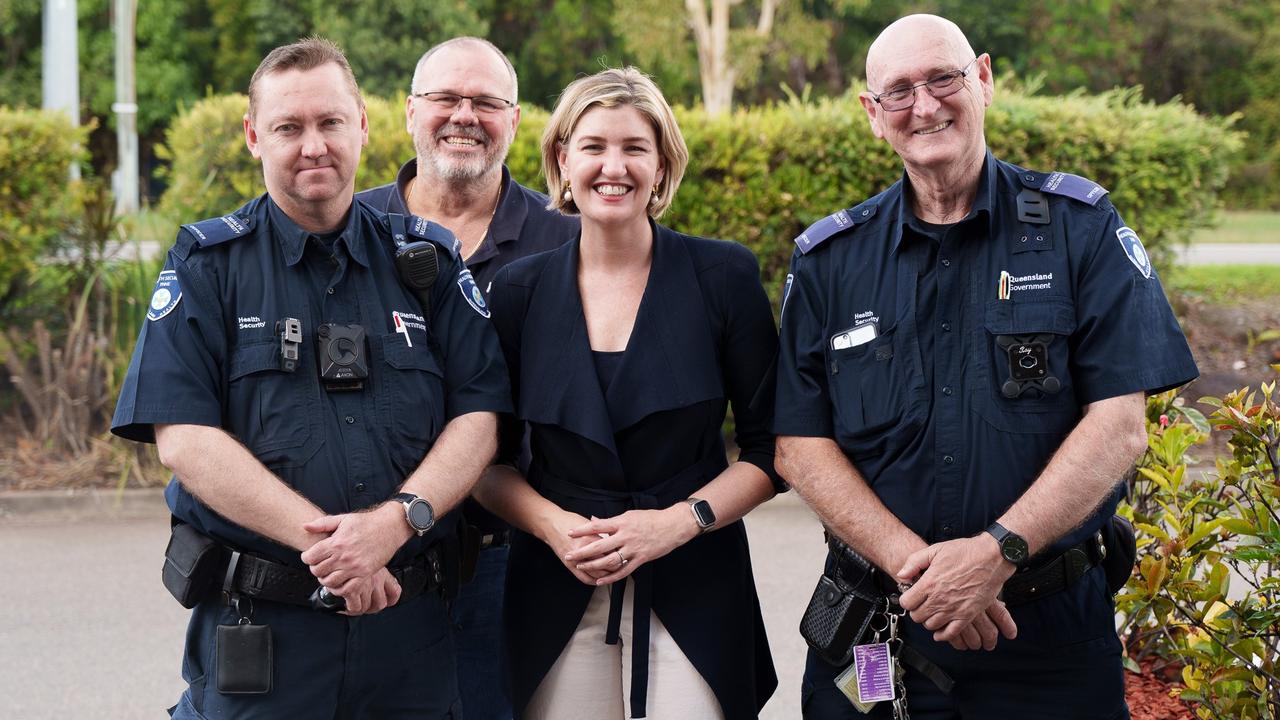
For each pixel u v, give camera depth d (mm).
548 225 3570
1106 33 34188
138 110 33719
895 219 2762
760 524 6836
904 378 2666
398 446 2686
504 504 2963
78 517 7070
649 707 2871
